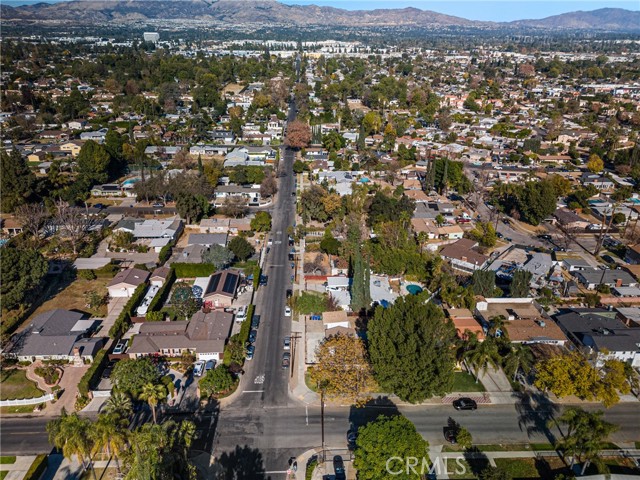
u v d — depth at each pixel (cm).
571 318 10556
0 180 16050
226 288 11656
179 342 9700
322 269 13250
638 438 7869
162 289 11838
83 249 14125
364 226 15525
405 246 13888
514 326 10206
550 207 16125
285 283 12656
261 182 19200
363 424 8125
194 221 16362
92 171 19175
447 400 8669
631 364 9456
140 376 8381
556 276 12800
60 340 9688
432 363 8181
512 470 7244
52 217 15725
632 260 13988
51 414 8288
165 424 6769
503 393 8844
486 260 13675
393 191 19250
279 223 16462
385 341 8331
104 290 12250
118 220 16338
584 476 7094
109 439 6538
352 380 8350
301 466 7288
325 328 10675
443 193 19412
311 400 8669
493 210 18000
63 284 12506
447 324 9050
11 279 10731
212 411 8350
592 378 8300
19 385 8894
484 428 8056
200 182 17788
